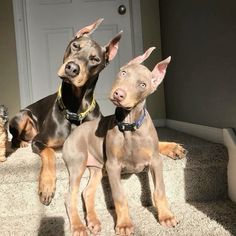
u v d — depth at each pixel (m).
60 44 1.88
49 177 0.97
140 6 1.88
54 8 1.87
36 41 1.87
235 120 1.06
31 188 1.02
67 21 1.87
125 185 1.04
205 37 1.26
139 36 1.89
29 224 0.94
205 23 1.25
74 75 1.04
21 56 1.84
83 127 0.97
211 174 1.07
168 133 1.55
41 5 1.86
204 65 1.29
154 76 0.87
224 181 1.08
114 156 0.88
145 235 0.84
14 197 1.02
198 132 1.39
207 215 0.94
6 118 1.13
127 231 0.83
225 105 1.13
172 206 1.02
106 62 1.17
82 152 0.93
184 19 1.47
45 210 1.02
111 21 1.90
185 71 1.50
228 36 1.07
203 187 1.07
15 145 1.41
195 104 1.41
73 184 0.92
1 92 1.83
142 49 1.89
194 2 1.34
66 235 0.87
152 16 1.89
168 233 0.85
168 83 1.80
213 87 1.22
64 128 1.17
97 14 1.89
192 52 1.40
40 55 1.88
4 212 1.02
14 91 1.84
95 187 0.98
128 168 0.91
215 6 1.15
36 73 1.88
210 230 0.85
